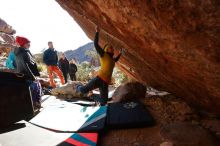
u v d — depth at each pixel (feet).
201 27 6.27
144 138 12.69
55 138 12.44
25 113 14.38
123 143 12.35
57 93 23.94
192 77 10.42
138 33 9.73
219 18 5.60
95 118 14.90
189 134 11.29
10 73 13.79
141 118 14.44
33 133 12.85
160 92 21.01
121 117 14.76
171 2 6.31
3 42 53.83
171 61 10.32
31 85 16.58
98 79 17.33
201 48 7.12
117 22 10.38
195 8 5.88
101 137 13.12
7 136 12.23
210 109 13.80
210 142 10.79
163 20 7.22
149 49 10.94
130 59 19.20
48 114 16.37
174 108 16.06
